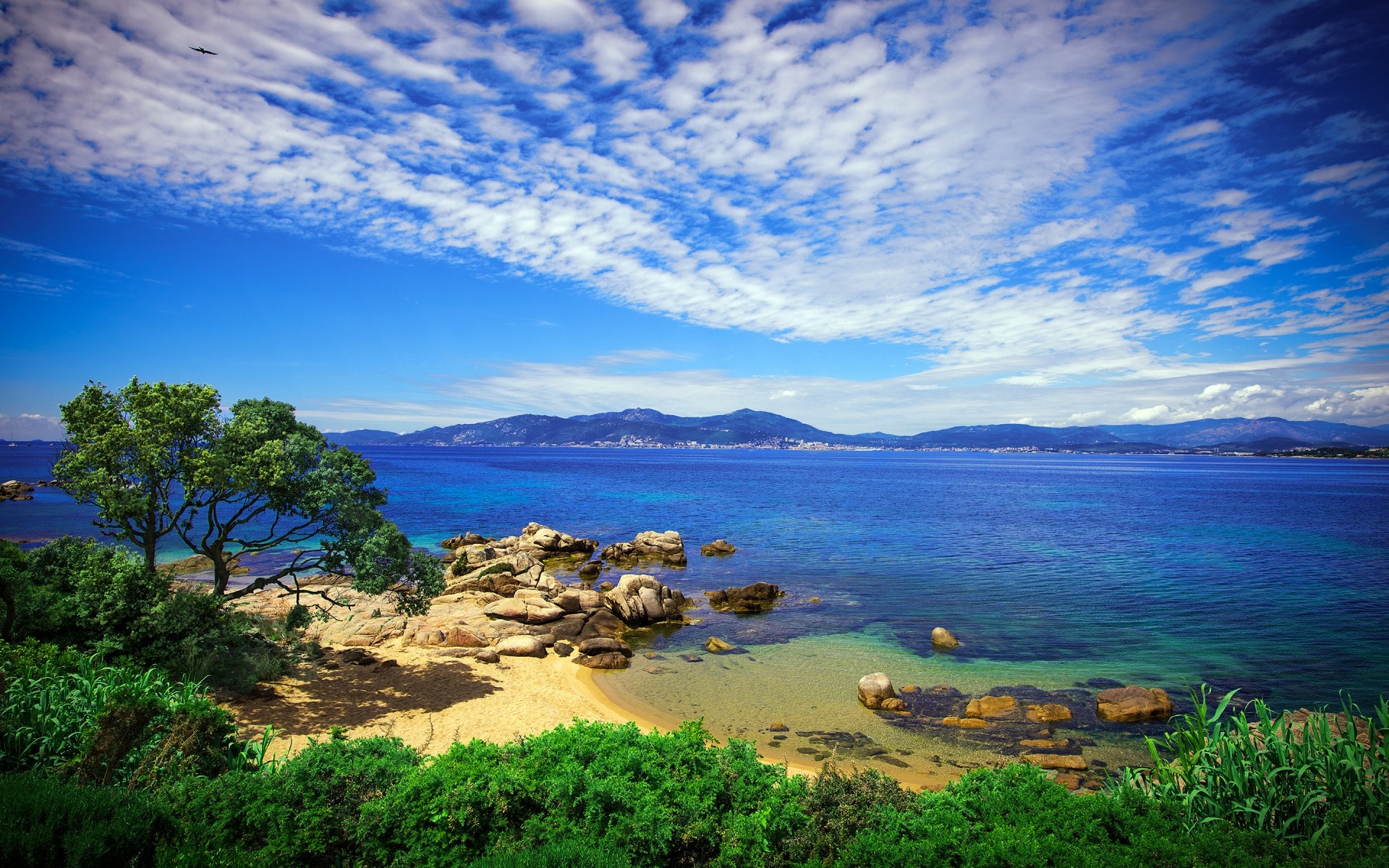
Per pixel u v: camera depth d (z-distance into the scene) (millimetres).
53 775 9305
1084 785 17641
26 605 16891
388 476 160625
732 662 28391
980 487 141500
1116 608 37469
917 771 18469
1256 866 7082
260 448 20938
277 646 23875
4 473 136250
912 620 35188
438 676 24109
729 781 9750
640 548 55312
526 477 160750
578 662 27906
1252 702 23719
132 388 19969
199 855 7734
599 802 8781
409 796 8773
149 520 20078
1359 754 8578
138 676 15438
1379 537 65375
